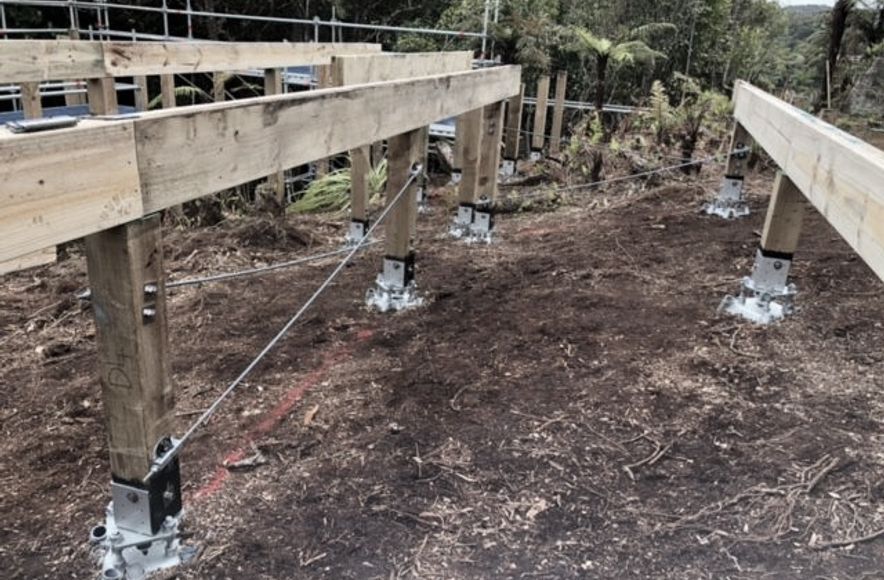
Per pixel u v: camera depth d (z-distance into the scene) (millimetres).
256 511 1906
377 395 2543
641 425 2285
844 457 2076
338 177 6477
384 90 2492
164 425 1617
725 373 2596
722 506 1899
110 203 1293
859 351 2717
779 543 1760
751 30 14648
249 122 1686
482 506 1928
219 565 1698
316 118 2025
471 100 3631
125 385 1513
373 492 1990
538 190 6078
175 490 1718
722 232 4348
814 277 3432
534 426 2299
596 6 12539
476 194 4484
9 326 3395
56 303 3648
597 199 5660
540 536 1812
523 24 8930
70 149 1180
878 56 7434
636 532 1816
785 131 2754
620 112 8367
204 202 4984
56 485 2102
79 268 4199
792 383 2512
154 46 4504
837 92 7488
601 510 1900
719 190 5312
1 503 2008
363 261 4133
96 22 12305
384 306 3369
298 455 2184
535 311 3250
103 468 2195
